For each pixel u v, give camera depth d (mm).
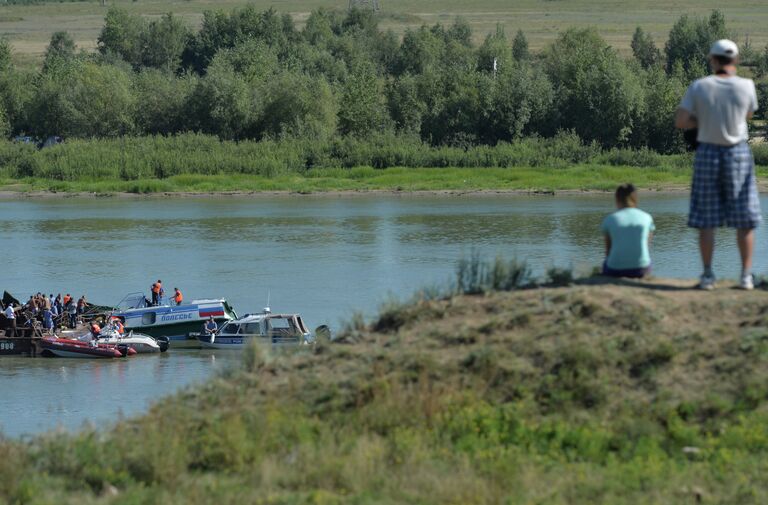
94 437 48625
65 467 45438
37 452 47625
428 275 192125
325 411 48031
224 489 42125
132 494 42031
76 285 195000
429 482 41281
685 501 38938
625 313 49625
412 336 52062
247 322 155250
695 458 42656
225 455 44938
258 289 184375
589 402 46094
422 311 53688
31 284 196375
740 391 45219
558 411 45844
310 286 185375
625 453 43094
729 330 47906
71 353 149375
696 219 51031
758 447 42656
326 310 163375
